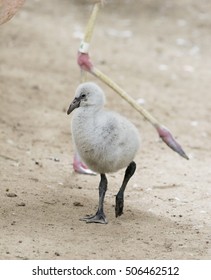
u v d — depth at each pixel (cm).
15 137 1374
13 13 1059
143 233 962
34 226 957
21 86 1712
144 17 2628
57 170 1226
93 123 963
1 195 1060
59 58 2020
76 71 1916
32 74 1833
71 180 1180
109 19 2578
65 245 902
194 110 1686
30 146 1341
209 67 2114
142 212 1048
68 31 2339
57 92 1709
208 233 980
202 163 1326
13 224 957
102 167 981
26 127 1442
